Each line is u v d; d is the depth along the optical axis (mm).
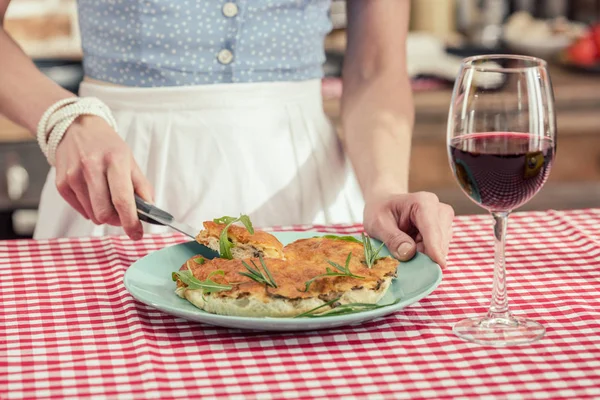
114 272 1242
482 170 969
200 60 1736
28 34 3230
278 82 1781
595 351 969
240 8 1712
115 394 886
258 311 1006
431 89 3133
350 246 1131
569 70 3396
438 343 995
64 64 3074
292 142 1804
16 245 1355
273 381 910
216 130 1751
